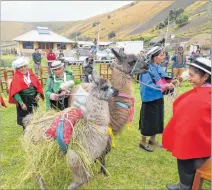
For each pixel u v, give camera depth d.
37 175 3.78
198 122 2.98
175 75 12.05
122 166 4.61
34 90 5.59
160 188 3.97
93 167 4.33
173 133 3.36
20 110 5.61
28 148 3.70
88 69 6.98
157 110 4.98
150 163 4.74
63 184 3.95
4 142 5.66
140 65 4.27
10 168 4.55
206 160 3.19
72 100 4.21
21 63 5.39
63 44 38.88
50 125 3.57
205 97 3.01
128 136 6.02
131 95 4.25
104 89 3.51
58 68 4.65
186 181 3.32
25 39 37.59
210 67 3.05
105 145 3.67
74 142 3.44
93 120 3.53
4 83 10.70
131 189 3.93
